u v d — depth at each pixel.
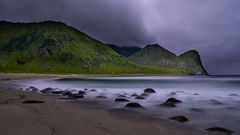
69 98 33.00
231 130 16.14
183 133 15.11
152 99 34.12
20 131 13.20
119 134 13.77
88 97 35.62
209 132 15.48
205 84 83.12
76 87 63.59
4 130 13.33
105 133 13.77
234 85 75.19
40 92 42.38
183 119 18.78
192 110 24.52
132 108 24.67
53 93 40.25
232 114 22.55
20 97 32.16
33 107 22.34
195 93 45.03
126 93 44.09
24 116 17.50
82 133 13.40
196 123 18.33
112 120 18.05
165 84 83.06
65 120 16.73
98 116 19.53
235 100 33.78
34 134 12.72
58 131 13.59
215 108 26.17
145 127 15.91
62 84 77.00
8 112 19.05
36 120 16.17
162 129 15.86
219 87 67.12
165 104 27.16
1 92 39.22
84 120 17.20
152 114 21.70
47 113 19.31
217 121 19.45
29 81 91.75
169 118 19.42
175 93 43.25
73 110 22.19
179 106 27.22
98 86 68.88
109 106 26.23
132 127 15.76
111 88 60.47
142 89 56.47
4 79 94.25
